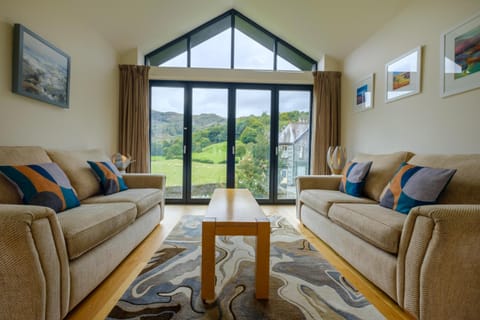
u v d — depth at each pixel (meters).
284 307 1.32
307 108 4.06
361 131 3.30
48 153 2.02
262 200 4.03
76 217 1.43
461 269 1.11
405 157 2.23
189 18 3.50
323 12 3.03
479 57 1.74
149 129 3.83
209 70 3.77
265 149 4.05
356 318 1.24
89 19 2.80
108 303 1.34
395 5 2.54
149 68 3.65
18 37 1.85
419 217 1.17
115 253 1.68
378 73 2.94
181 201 3.95
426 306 1.13
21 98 1.94
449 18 1.98
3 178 1.46
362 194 2.40
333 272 1.73
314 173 3.84
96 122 3.04
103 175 2.30
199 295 1.42
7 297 0.98
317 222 2.39
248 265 1.81
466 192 1.51
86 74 2.82
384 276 1.40
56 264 1.09
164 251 2.05
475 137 1.78
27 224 0.97
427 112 2.21
